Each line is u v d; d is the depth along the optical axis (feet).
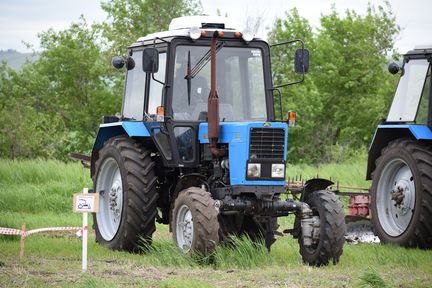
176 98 63.82
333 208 58.75
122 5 180.86
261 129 59.52
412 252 67.51
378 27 201.36
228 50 64.39
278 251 65.57
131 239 65.10
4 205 96.32
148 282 49.08
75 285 47.70
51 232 77.87
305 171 121.60
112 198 68.44
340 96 196.13
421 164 70.85
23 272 52.95
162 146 64.44
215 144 60.80
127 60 68.08
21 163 120.26
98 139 72.28
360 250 67.77
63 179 112.98
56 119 194.49
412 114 75.41
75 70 187.93
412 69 76.07
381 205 76.33
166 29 180.04
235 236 60.08
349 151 184.96
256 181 59.26
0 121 190.49
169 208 67.36
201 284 47.83
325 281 50.21
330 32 200.23
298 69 61.72
